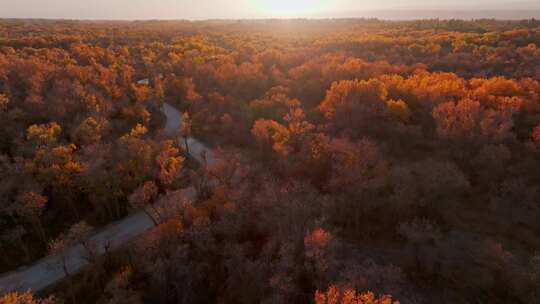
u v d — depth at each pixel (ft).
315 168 169.37
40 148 158.92
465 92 207.21
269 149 199.72
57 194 157.99
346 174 147.64
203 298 117.19
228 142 219.41
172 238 124.77
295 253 120.47
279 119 222.89
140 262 124.36
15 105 203.10
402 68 287.07
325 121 217.77
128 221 153.89
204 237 125.49
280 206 135.74
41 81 231.71
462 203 151.53
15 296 95.14
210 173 161.79
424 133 199.41
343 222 145.38
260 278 115.03
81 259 132.98
